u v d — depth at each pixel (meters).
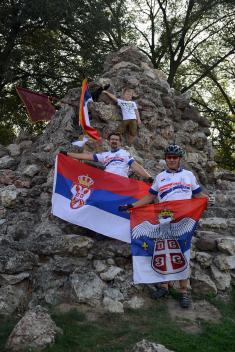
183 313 5.88
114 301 5.86
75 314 5.62
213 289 6.37
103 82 9.39
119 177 7.10
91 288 5.97
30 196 8.36
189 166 9.61
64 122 9.23
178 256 6.07
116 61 10.53
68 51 25.03
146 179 7.54
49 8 20.23
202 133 10.34
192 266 6.66
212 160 10.43
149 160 8.76
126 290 6.08
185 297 6.00
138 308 5.89
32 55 24.41
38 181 8.57
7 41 22.20
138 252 6.17
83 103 8.11
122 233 6.68
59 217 6.89
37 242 6.64
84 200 6.93
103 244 6.66
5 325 5.45
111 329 5.39
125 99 8.93
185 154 9.69
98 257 6.48
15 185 8.63
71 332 5.25
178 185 6.18
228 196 9.07
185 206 6.12
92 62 24.08
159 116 9.64
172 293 6.23
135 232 6.25
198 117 10.38
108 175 7.11
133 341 5.12
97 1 22.73
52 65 24.77
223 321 5.76
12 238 7.12
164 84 10.37
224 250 6.84
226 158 29.22
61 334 5.14
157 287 6.24
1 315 5.69
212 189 9.79
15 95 25.14
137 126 8.97
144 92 9.63
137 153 8.76
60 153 7.22
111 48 25.66
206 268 6.74
